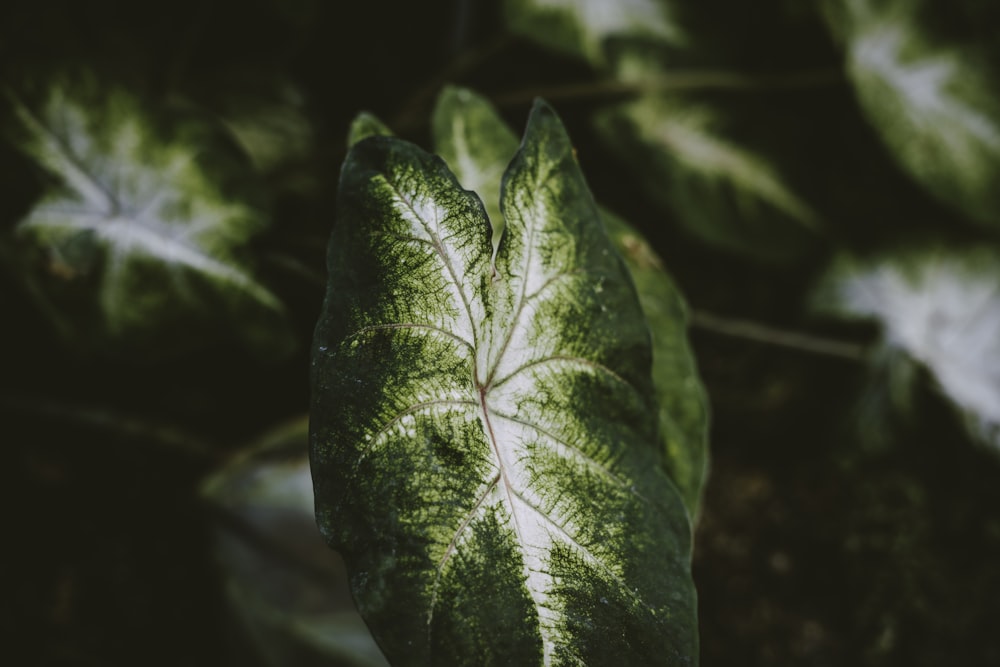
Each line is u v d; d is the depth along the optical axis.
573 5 0.62
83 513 0.58
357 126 0.38
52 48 0.47
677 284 0.74
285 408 0.65
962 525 0.63
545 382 0.36
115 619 0.55
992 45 0.64
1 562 0.55
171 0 0.55
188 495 0.59
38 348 0.59
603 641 0.33
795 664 0.59
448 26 0.73
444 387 0.34
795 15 0.70
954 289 0.67
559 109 0.73
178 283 0.46
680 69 0.69
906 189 0.71
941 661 0.59
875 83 0.64
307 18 0.61
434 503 0.33
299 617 0.51
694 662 0.34
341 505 0.32
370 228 0.34
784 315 0.73
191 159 0.47
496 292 0.35
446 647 0.32
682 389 0.41
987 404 0.63
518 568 0.33
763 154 0.69
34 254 0.45
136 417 0.62
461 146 0.42
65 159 0.46
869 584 0.61
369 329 0.33
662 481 0.36
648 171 0.66
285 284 0.48
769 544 0.63
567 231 0.37
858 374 0.65
